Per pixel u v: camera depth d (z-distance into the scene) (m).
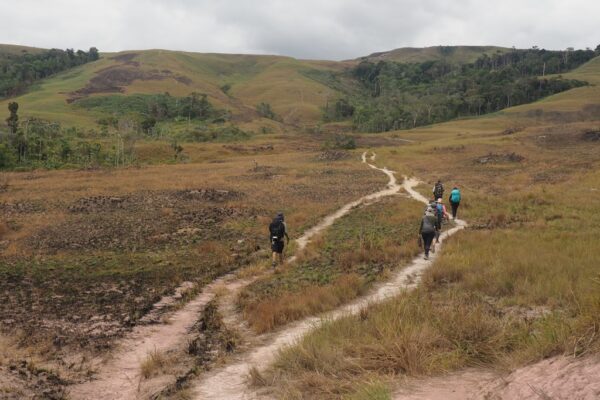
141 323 11.19
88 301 13.22
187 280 15.49
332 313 10.05
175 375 7.76
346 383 6.04
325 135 126.50
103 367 8.53
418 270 13.92
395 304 8.92
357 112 179.00
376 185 40.72
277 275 15.02
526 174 42.88
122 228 25.02
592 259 12.06
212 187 39.56
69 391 7.35
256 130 160.88
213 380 7.24
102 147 90.12
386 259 15.48
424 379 5.93
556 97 159.75
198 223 26.31
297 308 10.45
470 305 8.96
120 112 171.12
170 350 9.20
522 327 7.03
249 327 10.20
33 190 39.12
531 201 26.91
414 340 6.77
